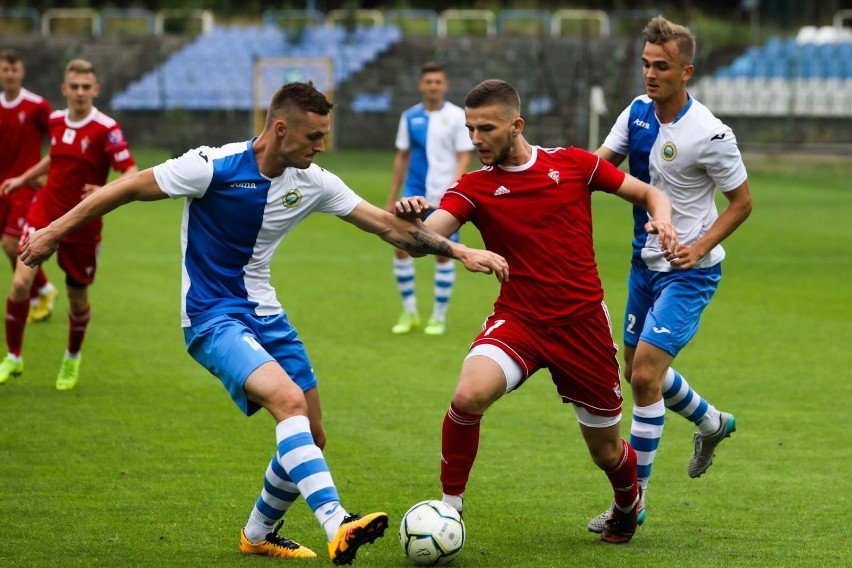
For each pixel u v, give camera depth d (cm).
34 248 1496
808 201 7331
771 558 1568
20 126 3256
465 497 1881
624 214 6856
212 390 2658
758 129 10900
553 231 1581
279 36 11906
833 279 4447
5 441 2181
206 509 1780
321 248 5328
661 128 1853
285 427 1435
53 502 1800
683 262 1747
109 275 4425
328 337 3338
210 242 1550
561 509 1822
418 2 14600
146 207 7212
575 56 11606
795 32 13625
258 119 11062
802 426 2380
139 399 2555
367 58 11588
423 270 4797
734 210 1806
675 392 1847
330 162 9700
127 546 1589
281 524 1614
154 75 11362
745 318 3653
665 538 1672
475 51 11719
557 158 1614
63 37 11862
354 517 1373
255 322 1560
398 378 2814
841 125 10869
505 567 1524
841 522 1752
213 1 14100
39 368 2866
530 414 2492
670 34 1789
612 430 1623
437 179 3594
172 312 3669
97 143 2730
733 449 2208
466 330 3488
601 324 1599
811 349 3178
